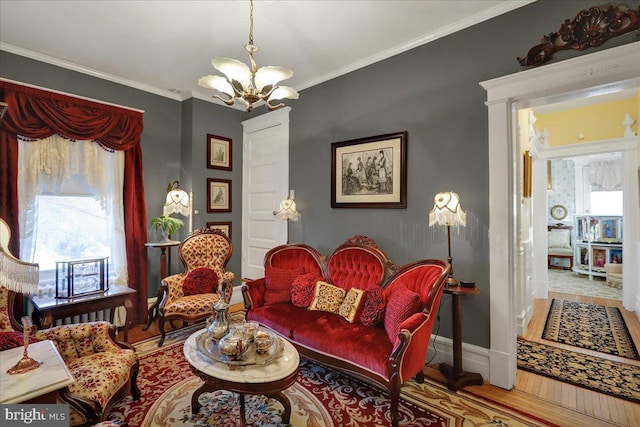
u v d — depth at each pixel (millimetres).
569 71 2188
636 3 1992
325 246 3746
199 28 2764
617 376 2574
